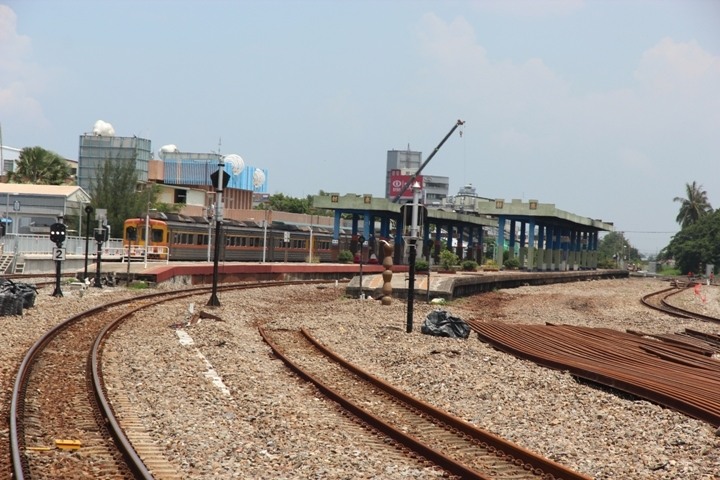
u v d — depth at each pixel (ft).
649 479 34.83
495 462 37.19
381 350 73.26
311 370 61.98
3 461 32.94
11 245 145.28
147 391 49.98
